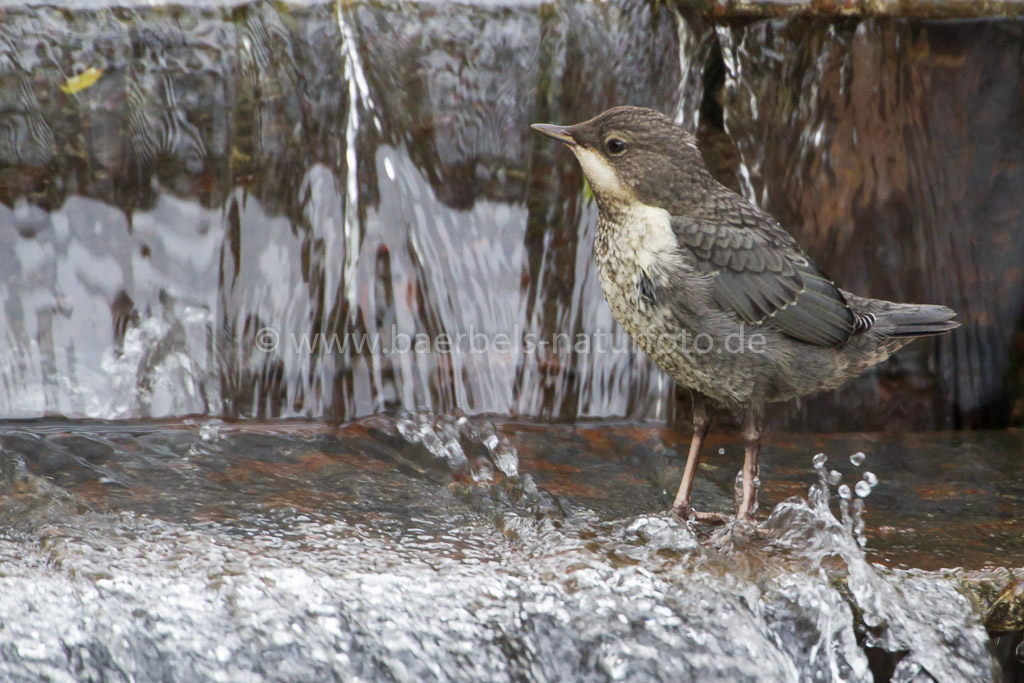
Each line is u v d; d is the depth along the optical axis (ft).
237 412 34.35
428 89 34.53
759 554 22.68
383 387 34.71
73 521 23.32
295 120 34.04
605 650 20.48
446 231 35.14
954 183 34.24
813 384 25.54
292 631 19.94
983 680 21.45
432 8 34.19
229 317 34.58
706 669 20.33
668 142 24.41
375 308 34.60
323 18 33.71
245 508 25.18
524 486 27.86
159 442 30.60
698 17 33.83
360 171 34.22
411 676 19.88
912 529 25.67
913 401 35.35
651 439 33.24
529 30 34.68
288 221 34.53
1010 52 33.30
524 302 35.58
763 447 32.71
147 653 19.45
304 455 30.12
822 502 23.75
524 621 20.85
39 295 33.53
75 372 33.58
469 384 35.19
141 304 34.19
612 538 23.61
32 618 19.53
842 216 34.17
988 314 35.19
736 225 24.52
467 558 22.45
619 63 34.99
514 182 35.42
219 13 33.35
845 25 32.81
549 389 35.45
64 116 33.09
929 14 32.53
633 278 24.57
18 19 32.35
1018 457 32.24
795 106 33.50
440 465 29.73
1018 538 25.16
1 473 26.81
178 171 34.12
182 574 20.76
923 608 21.90
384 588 20.90
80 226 33.81
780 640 21.12
